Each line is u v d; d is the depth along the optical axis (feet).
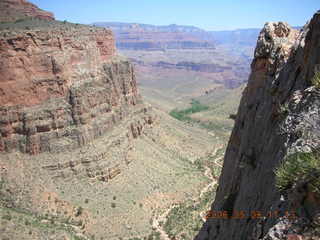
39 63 294.87
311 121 42.65
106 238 249.14
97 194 287.89
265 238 34.30
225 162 101.86
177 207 319.06
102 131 336.70
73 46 333.42
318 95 44.65
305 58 60.18
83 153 302.04
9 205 249.14
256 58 88.84
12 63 279.28
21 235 211.00
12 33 279.90
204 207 320.29
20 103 284.00
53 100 300.81
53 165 283.38
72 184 285.02
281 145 50.90
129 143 372.99
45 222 240.94
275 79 72.90
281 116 56.70
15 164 276.21
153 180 347.36
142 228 271.08
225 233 76.13
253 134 76.48
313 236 30.96
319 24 57.21
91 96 329.72
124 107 421.59
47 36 304.50
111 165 313.32
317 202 32.40
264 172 57.16
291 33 84.64
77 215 260.42
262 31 89.97
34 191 264.31
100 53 409.28
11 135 281.54
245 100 93.97
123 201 293.02
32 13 445.37
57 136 296.30
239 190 75.25
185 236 265.34
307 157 36.22
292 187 36.29
